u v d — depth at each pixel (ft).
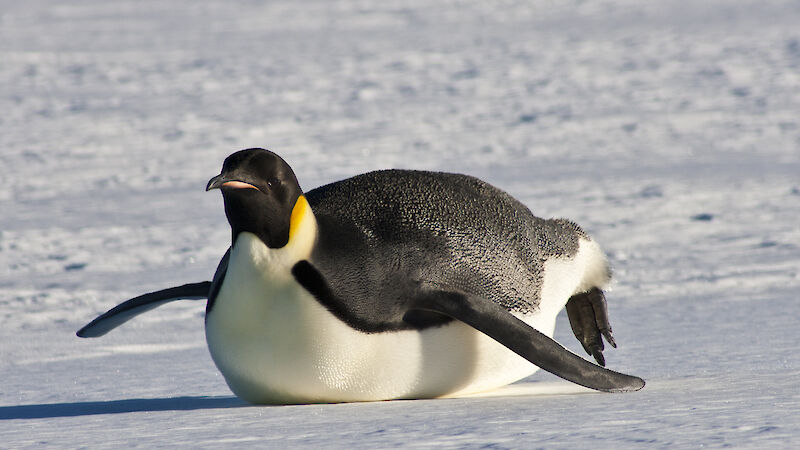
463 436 27.84
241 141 212.84
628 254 101.91
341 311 38.65
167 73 332.60
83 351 64.95
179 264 101.50
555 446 25.52
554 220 50.88
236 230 38.58
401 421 31.94
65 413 39.91
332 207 42.01
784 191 138.31
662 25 432.66
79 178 170.50
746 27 406.62
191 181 166.81
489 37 419.74
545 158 183.01
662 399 34.40
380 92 289.33
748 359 49.73
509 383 46.62
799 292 80.07
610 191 142.82
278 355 38.86
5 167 181.47
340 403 40.04
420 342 40.60
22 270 100.27
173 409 39.55
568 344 61.52
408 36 433.07
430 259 41.86
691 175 156.15
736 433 26.04
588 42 389.39
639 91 275.39
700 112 235.40
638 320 69.87
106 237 117.60
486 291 43.75
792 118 220.84
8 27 472.44
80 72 334.03
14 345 67.46
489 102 264.72
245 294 38.70
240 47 401.90
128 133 222.48
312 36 440.45
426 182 45.24
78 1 593.42
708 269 92.22
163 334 70.28
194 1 593.83
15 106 263.70
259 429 31.63
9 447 29.91
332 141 209.97
